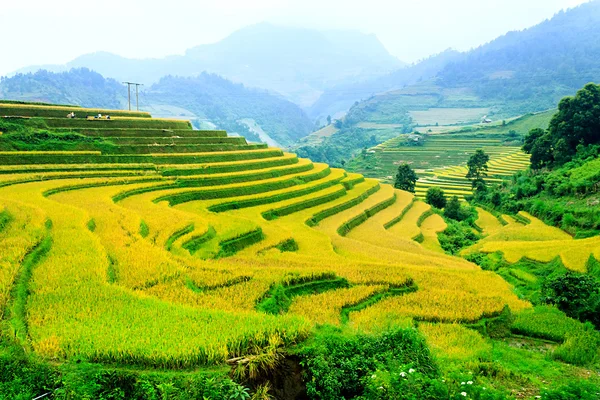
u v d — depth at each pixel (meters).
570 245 40.81
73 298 16.31
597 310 22.28
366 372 13.27
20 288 17.16
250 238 33.88
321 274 24.16
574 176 59.81
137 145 58.41
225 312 15.95
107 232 26.75
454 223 63.84
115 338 13.16
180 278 20.62
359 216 54.72
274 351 13.16
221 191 51.41
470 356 16.69
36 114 61.44
